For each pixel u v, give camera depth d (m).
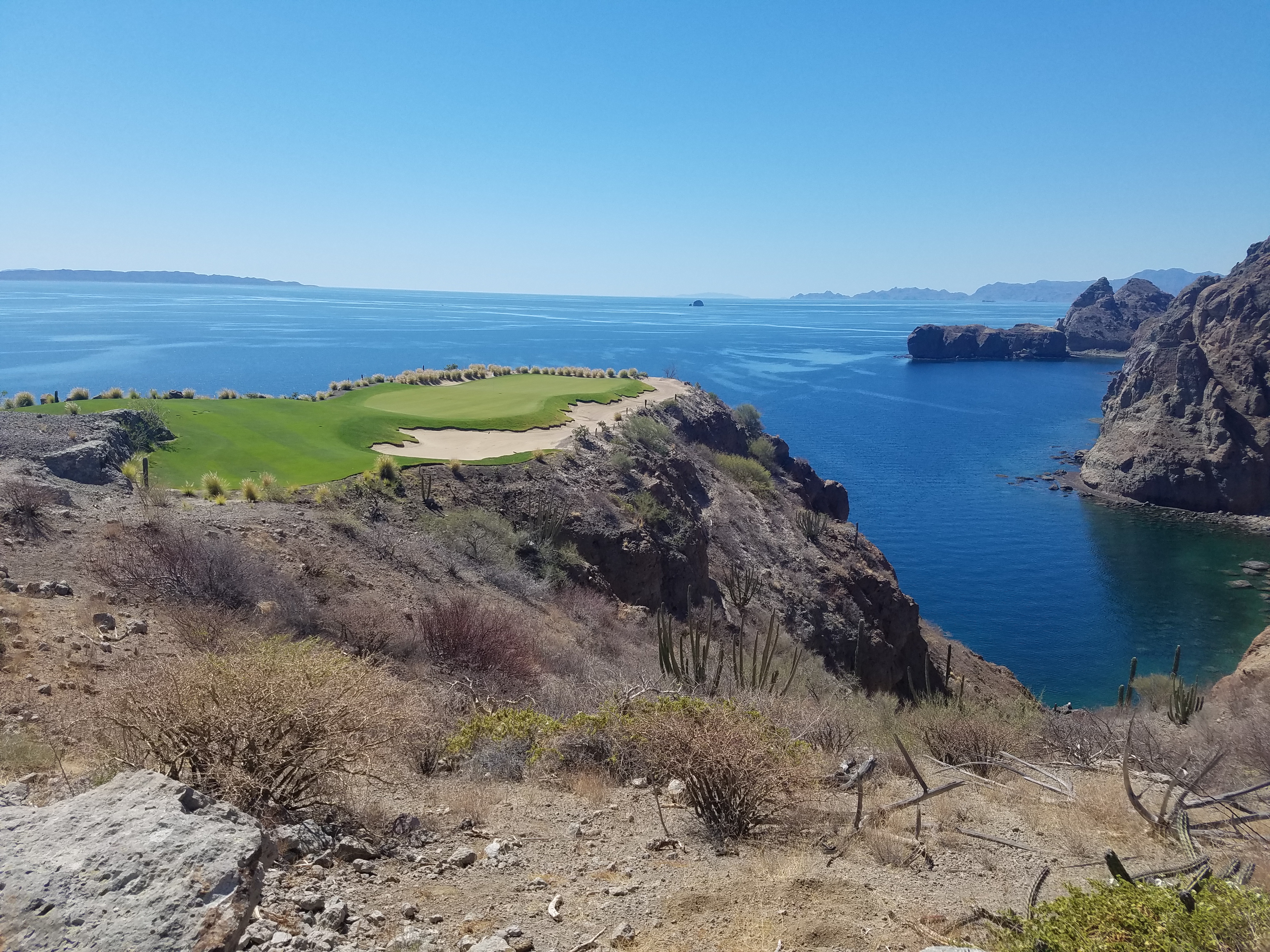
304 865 5.57
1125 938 4.52
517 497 29.47
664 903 5.66
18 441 21.72
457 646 15.02
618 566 29.50
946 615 52.38
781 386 158.50
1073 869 6.89
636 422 40.44
